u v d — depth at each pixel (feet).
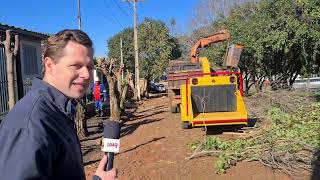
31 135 7.09
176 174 27.25
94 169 31.81
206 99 41.50
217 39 67.46
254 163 28.04
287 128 34.73
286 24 59.98
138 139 41.52
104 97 73.92
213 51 86.94
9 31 30.55
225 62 58.85
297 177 25.25
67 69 8.00
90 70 8.29
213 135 38.93
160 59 170.30
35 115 7.33
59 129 7.59
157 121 55.21
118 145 8.84
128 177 27.61
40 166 7.00
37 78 8.22
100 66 57.00
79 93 8.20
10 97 30.63
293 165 26.78
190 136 39.50
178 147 34.88
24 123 7.20
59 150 7.47
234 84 41.37
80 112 47.42
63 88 8.08
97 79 70.38
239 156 29.01
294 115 39.50
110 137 8.82
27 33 59.77
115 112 57.06
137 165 30.48
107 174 8.34
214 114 40.55
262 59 68.64
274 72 73.46
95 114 72.08
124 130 50.78
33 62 65.16
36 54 66.74
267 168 26.94
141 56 171.01
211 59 87.45
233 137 37.17
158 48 171.94
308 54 62.34
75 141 8.04
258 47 65.00
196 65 66.49
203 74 42.80
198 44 67.77
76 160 7.91
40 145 7.07
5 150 7.01
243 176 25.96
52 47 8.00
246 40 67.92
